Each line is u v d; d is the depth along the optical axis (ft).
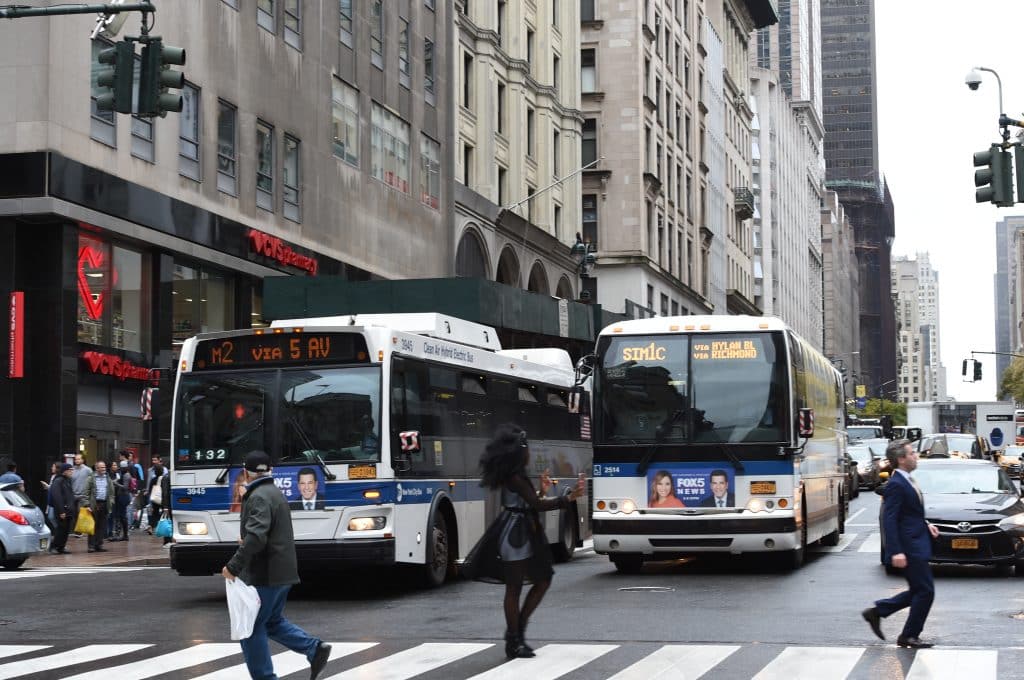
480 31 190.70
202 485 60.75
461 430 69.36
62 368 104.17
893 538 42.83
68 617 55.67
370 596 62.95
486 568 41.88
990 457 211.20
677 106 306.35
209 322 127.44
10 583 71.72
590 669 39.70
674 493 70.44
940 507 69.26
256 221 133.08
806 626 49.14
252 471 35.24
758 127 530.68
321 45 147.13
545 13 214.90
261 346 61.36
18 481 87.92
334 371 60.64
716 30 368.68
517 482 41.98
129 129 113.29
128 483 105.70
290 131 140.15
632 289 258.98
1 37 103.24
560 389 86.53
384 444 59.93
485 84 191.42
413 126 170.30
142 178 114.62
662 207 284.20
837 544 94.07
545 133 213.46
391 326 68.18
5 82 102.99
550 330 158.20
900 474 43.37
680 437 70.79
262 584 34.83
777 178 558.56
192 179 122.31
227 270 129.18
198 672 40.45
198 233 121.90
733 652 42.80
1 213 102.22
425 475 63.98
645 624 50.26
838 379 102.01
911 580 43.04
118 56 58.03
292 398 60.64
